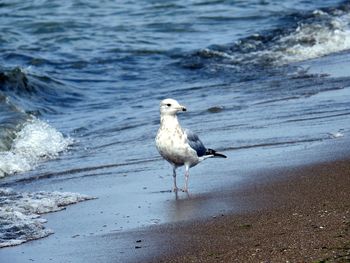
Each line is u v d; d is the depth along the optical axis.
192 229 10.46
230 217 10.83
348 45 27.20
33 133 17.72
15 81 24.03
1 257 9.96
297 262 8.71
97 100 23.41
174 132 12.46
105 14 36.59
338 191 11.52
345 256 8.73
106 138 18.02
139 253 9.67
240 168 13.49
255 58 27.09
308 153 13.95
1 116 19.00
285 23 32.53
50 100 23.44
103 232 10.70
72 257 9.76
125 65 27.86
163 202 12.02
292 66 24.84
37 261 9.72
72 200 12.52
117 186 13.34
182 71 26.55
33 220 11.46
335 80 21.28
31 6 38.41
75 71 27.20
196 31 32.84
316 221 10.15
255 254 9.16
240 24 33.41
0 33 33.28
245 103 19.62
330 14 33.28
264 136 15.74
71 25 34.44
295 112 17.72
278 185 12.20
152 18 35.38
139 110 21.19
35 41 32.22
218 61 27.30
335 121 16.38
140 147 16.59
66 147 17.36
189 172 13.70
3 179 14.74
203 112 19.08
